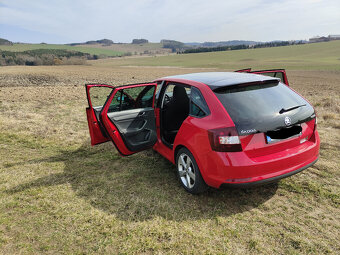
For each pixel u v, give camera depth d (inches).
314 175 144.2
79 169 168.4
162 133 159.2
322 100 424.8
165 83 156.3
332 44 5551.2
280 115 108.6
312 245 93.7
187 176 130.3
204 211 116.3
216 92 114.6
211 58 4985.2
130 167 168.4
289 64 2869.1
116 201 127.3
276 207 117.3
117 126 146.8
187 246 95.4
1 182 151.3
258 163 102.1
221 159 103.2
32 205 125.9
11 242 100.3
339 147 185.2
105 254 93.1
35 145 219.3
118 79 1353.3
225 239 98.3
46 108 395.9
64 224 110.5
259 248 93.1
